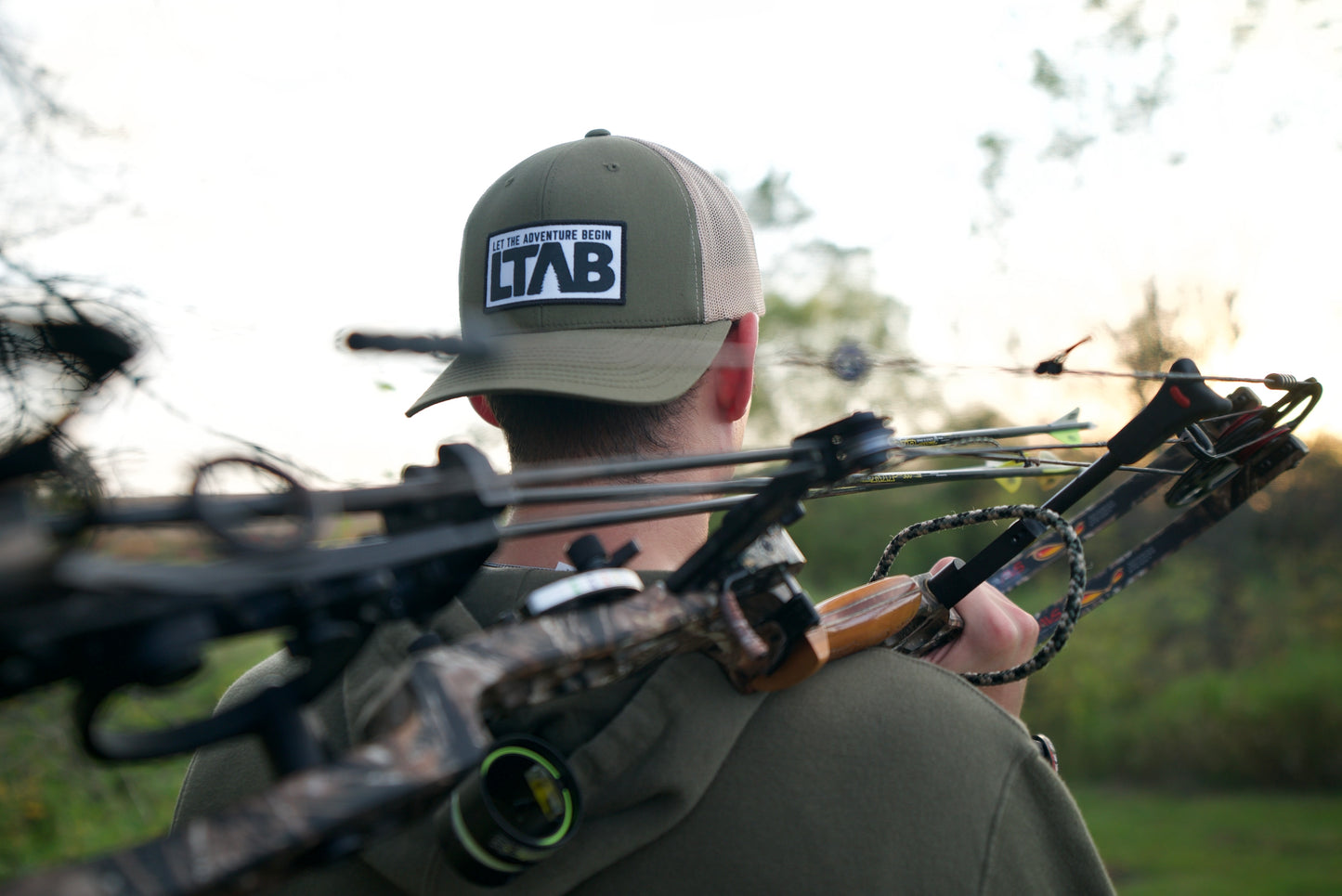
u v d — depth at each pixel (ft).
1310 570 36.42
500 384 2.91
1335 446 36.09
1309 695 31.14
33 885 1.48
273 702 1.99
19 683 1.56
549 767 2.37
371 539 2.11
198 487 1.68
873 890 2.49
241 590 1.64
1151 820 26.71
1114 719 33.68
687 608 2.38
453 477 2.02
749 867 2.52
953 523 3.52
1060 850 2.70
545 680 2.24
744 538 2.37
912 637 3.60
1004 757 2.69
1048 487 5.05
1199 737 31.76
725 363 3.02
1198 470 4.32
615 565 2.45
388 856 2.56
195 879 1.55
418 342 1.82
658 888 2.53
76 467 1.89
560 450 3.06
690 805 2.54
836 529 47.26
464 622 2.80
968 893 2.51
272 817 1.65
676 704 2.59
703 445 3.15
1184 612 36.60
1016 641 3.68
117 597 1.54
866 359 2.55
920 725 2.66
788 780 2.59
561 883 2.47
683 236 3.06
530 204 3.07
